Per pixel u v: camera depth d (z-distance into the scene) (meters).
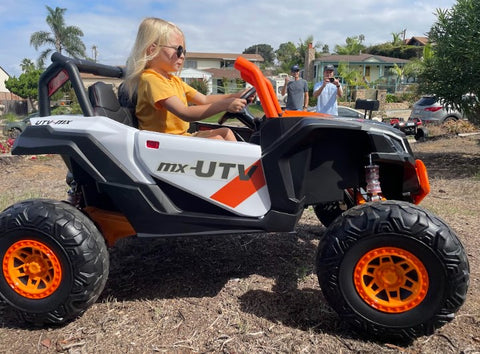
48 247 2.50
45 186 6.75
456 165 8.77
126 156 2.66
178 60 2.93
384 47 58.75
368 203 2.42
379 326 2.32
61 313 2.54
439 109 16.28
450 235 2.23
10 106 45.50
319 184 2.70
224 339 2.42
